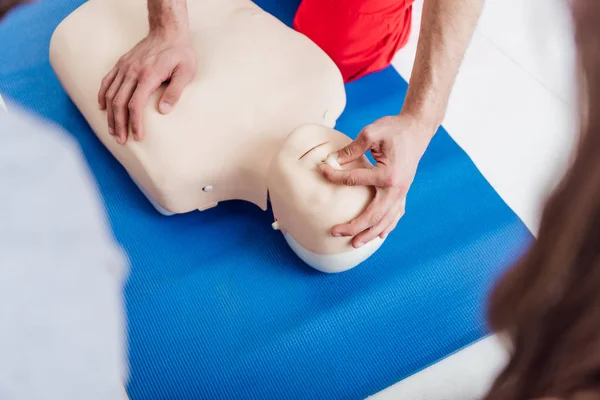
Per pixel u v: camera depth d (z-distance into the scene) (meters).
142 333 1.01
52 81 1.31
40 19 1.40
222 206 1.18
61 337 0.40
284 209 0.97
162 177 0.97
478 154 1.34
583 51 0.22
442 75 0.90
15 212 0.38
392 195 0.90
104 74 1.04
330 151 0.96
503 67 1.51
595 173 0.23
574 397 0.29
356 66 1.39
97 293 0.42
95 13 1.11
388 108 1.36
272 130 1.02
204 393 0.97
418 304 1.09
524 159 1.34
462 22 0.86
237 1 1.18
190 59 1.01
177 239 1.12
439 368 1.03
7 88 1.29
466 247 1.17
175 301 1.05
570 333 0.27
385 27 1.31
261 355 1.01
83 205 0.41
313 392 0.99
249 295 1.07
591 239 0.24
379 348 1.04
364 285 1.10
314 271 1.11
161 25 1.01
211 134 0.99
